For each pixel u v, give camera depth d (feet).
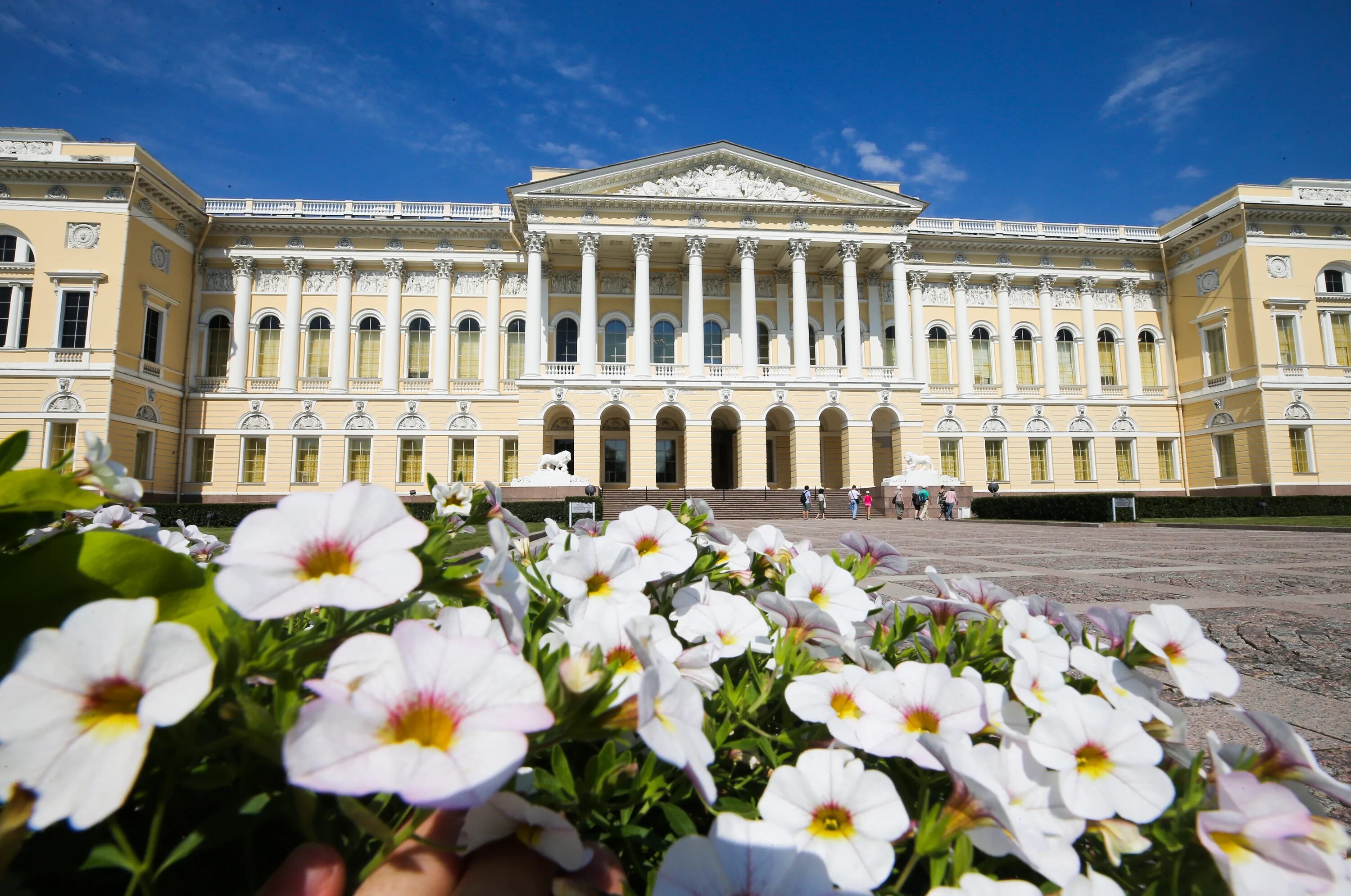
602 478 107.45
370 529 2.46
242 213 105.29
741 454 98.99
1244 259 103.19
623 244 103.50
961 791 2.62
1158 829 2.75
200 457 100.32
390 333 105.81
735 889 2.23
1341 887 2.20
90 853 2.22
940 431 111.86
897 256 102.73
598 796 2.76
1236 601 19.43
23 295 85.56
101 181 86.84
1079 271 117.19
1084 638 4.41
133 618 1.96
